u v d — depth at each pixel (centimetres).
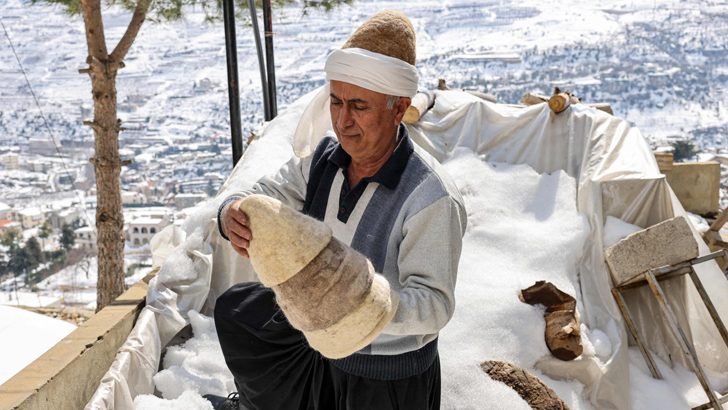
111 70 767
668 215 343
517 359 256
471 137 404
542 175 380
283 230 93
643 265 288
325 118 159
